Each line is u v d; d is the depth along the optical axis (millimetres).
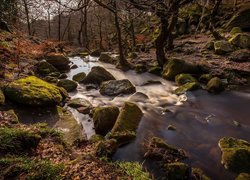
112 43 12523
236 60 5809
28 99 3607
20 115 3426
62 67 6465
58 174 2160
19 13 11047
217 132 3250
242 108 3939
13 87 3760
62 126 3252
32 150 2477
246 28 7785
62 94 4254
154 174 2443
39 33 18750
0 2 8469
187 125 3439
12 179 2051
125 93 4641
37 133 2867
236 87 4672
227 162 2537
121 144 2889
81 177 2180
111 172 2332
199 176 2391
